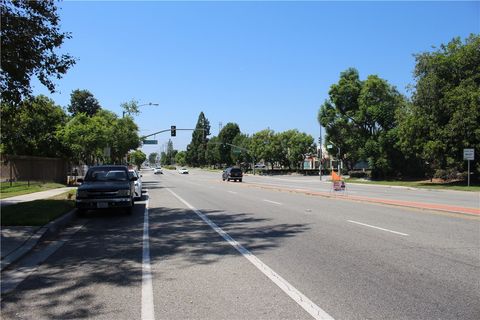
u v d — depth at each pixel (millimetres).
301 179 67062
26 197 23312
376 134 56250
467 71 41500
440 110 41781
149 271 8359
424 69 43812
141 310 6160
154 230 13531
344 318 5699
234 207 20484
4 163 35281
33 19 14555
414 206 18719
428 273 7855
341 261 8859
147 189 37094
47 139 41031
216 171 127750
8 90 15414
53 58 15336
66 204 19109
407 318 5680
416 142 43562
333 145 62375
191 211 18953
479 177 45094
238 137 126688
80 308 6293
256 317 5797
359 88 59219
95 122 42969
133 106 53844
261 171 105500
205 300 6547
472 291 6793
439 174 50219
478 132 38656
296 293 6789
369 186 45750
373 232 12352
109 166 18891
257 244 10891
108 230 13648
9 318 5930
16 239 11211
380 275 7762
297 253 9711
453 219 15039
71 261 9344
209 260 9195
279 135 100562
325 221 14789
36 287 7406
